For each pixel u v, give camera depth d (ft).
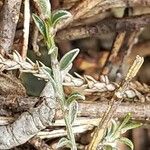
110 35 0.88
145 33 0.89
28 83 0.63
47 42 0.48
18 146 0.59
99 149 0.55
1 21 0.59
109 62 0.80
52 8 0.71
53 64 0.49
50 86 0.52
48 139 0.62
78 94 0.50
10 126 0.53
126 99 0.63
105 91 0.62
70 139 0.52
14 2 0.59
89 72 0.88
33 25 0.64
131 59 0.84
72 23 0.72
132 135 0.81
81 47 0.88
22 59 0.57
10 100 0.56
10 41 0.59
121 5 0.72
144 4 0.72
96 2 0.68
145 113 0.61
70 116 0.52
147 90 0.64
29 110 0.52
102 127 0.54
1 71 0.58
